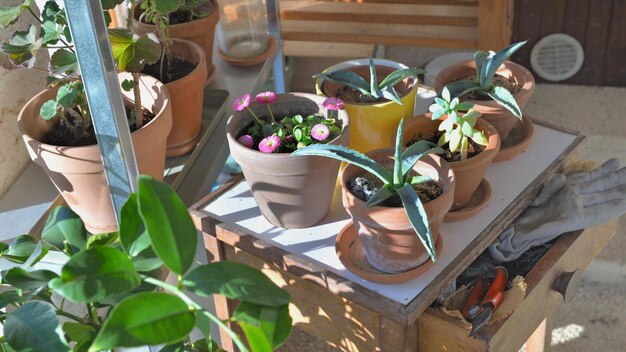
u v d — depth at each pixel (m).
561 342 2.04
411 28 2.53
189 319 0.83
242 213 1.28
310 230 1.24
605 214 1.28
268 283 0.89
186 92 1.36
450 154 1.26
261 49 1.74
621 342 2.04
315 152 1.08
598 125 2.77
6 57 1.20
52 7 1.21
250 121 1.28
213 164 1.47
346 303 1.19
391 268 1.12
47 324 0.91
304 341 2.11
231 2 1.66
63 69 1.17
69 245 1.05
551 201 1.34
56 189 1.46
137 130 1.19
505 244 1.30
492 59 1.33
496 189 1.31
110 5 1.20
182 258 0.86
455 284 1.23
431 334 1.16
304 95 1.28
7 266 1.31
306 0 2.64
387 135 1.34
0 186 1.44
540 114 2.84
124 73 1.30
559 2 2.81
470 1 2.50
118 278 0.84
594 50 2.90
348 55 2.81
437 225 1.11
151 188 0.86
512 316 1.17
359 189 1.13
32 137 1.24
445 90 1.23
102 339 0.77
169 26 1.52
